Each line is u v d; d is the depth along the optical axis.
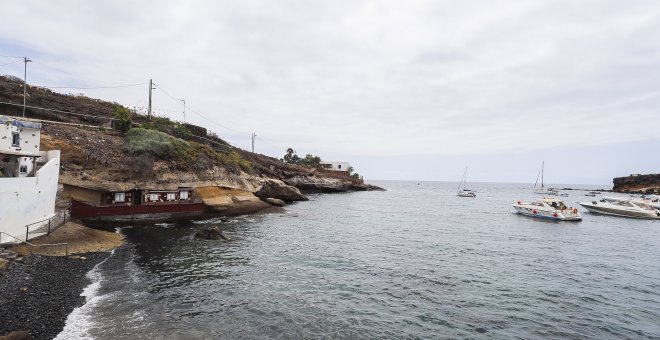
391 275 24.00
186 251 27.88
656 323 17.38
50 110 48.69
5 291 15.42
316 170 122.19
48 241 23.44
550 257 30.91
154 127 57.25
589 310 18.86
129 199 37.88
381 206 78.06
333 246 32.88
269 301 18.47
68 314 14.98
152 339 13.65
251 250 29.52
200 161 51.75
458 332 15.78
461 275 24.53
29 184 22.83
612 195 135.88
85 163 39.34
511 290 21.67
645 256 32.22
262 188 65.69
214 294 19.05
